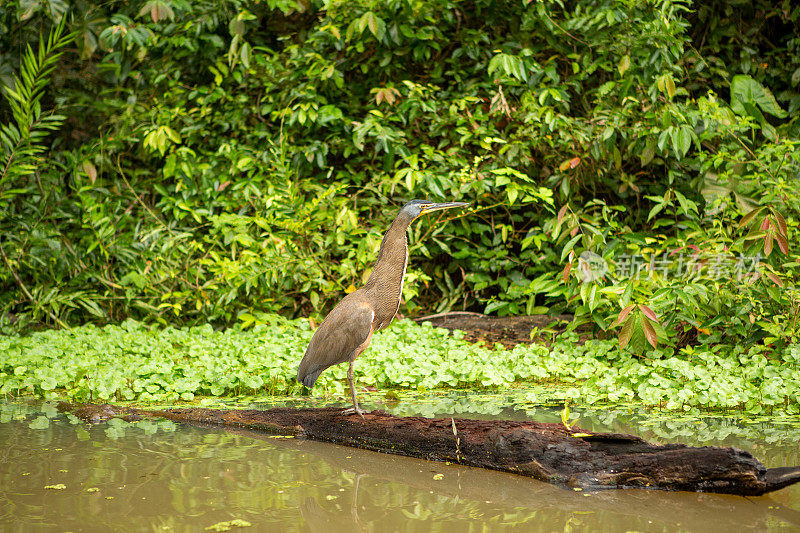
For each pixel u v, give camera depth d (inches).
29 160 588.7
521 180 562.9
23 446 285.4
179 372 403.2
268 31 650.2
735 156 505.7
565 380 421.1
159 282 560.4
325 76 558.6
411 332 493.7
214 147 617.6
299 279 536.7
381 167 600.4
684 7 527.5
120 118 615.2
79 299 561.3
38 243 572.7
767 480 227.1
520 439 253.3
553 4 583.8
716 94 553.6
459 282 614.9
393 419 293.0
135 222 599.5
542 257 555.5
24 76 557.3
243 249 572.1
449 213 563.8
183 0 566.9
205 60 617.6
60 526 195.3
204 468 255.1
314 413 313.0
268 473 249.6
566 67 600.4
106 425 328.2
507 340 510.0
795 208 452.4
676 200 563.2
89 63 667.4
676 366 380.2
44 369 405.1
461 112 572.7
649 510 210.5
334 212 524.4
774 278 403.9
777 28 637.3
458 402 366.3
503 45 561.9
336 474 249.9
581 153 550.0
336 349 307.0
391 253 319.6
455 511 209.8
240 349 443.8
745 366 402.3
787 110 623.2
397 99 589.6
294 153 578.6
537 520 201.5
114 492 225.9
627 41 527.5
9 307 580.1
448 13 570.3
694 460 230.2
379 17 559.2
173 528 194.1
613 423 316.2
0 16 631.8
